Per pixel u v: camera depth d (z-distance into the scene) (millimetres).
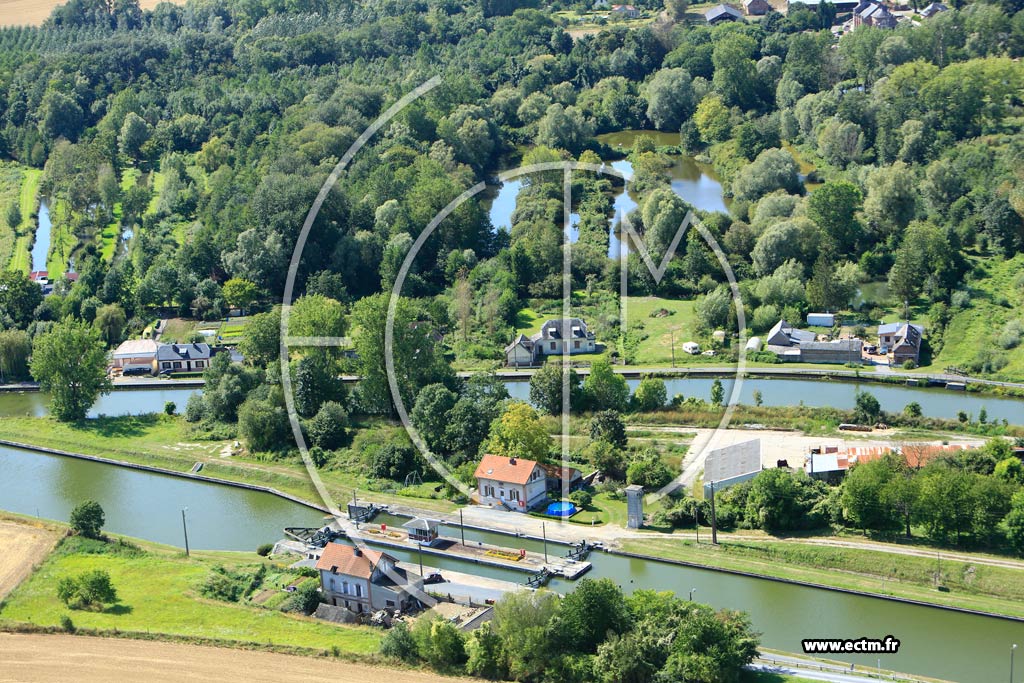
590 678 98500
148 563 126812
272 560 128750
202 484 155250
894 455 135750
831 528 127562
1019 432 150875
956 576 117000
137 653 106812
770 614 112688
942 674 101875
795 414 159125
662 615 103500
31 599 118875
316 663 103875
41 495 152750
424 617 107000
